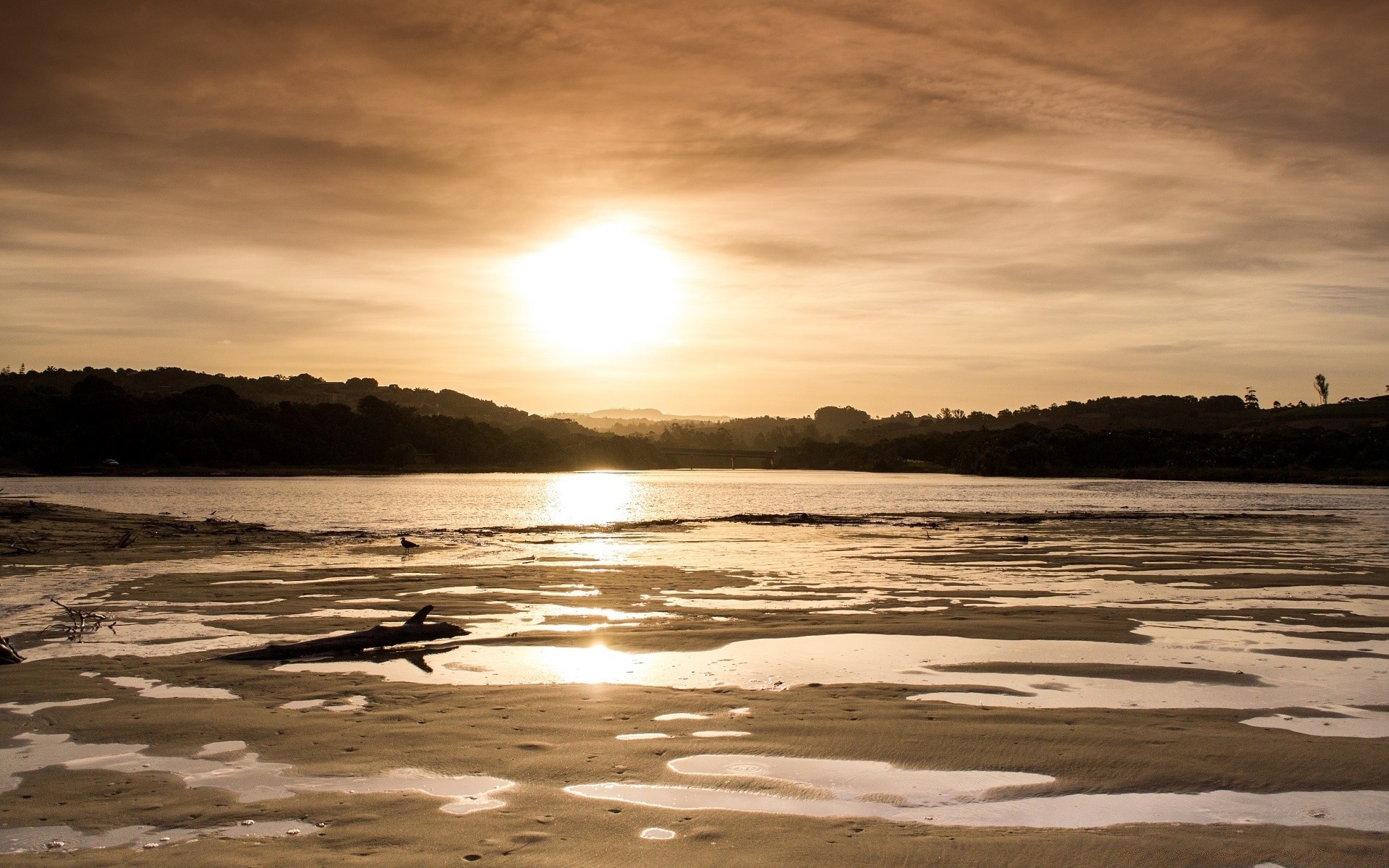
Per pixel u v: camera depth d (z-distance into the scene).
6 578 22.83
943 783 7.91
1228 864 6.31
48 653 13.72
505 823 6.96
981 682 11.85
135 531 37.06
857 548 33.81
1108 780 7.98
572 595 20.58
